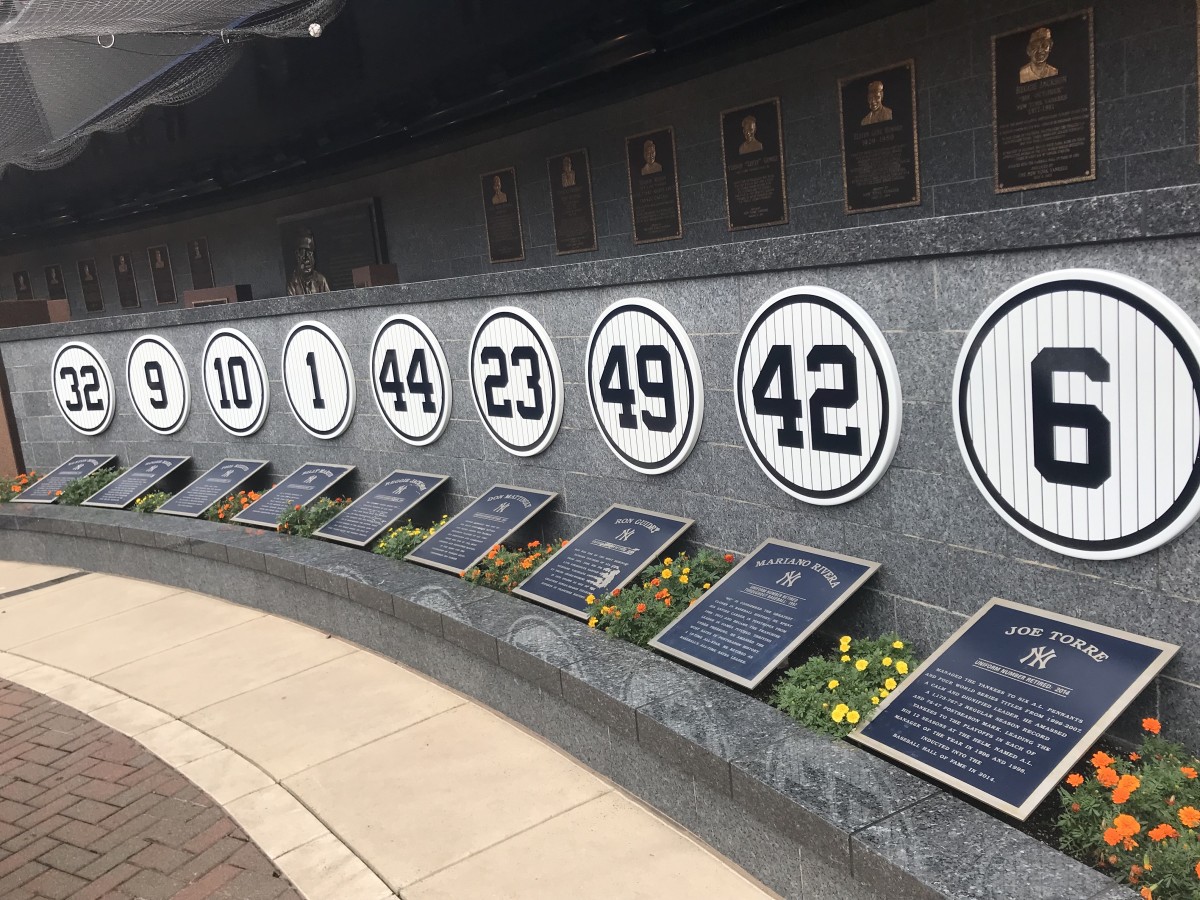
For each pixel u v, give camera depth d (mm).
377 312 7523
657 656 4602
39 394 10719
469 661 5316
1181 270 3264
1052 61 6891
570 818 4125
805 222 8906
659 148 10055
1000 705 3490
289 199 15836
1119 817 2895
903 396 4270
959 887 2807
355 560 6637
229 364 8914
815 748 3645
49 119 12391
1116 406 3465
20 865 4109
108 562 8625
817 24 7984
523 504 6488
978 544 4094
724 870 3697
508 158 11953
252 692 5730
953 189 7719
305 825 4234
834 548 4754
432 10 9734
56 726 5480
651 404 5590
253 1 8219
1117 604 3605
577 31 9305
